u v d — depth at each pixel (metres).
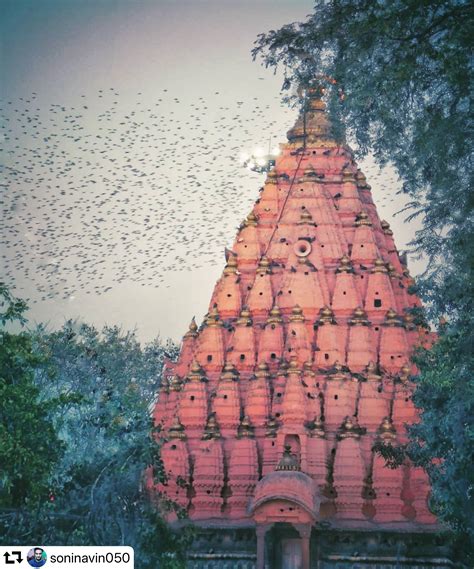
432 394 57.31
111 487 51.31
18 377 53.22
